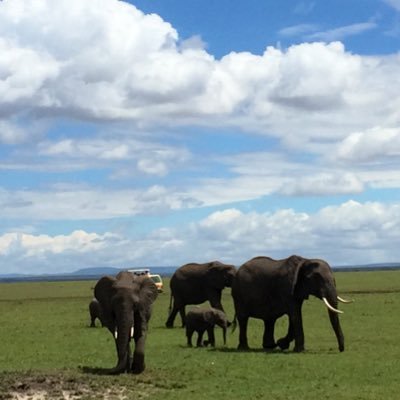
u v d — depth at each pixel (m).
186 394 18.56
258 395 18.52
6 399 17.20
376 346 28.94
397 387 19.78
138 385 19.34
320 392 19.02
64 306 61.34
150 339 33.09
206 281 39.56
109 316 21.12
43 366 24.17
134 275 21.77
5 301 73.94
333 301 27.11
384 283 93.31
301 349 27.59
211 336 30.20
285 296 27.83
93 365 24.19
